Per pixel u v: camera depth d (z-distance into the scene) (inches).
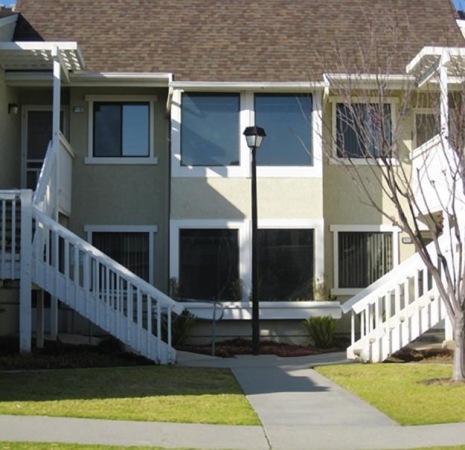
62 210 673.6
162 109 735.7
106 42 746.2
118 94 732.7
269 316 671.8
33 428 329.1
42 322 596.4
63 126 739.4
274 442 317.4
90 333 670.5
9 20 711.7
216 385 448.5
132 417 353.1
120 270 540.4
